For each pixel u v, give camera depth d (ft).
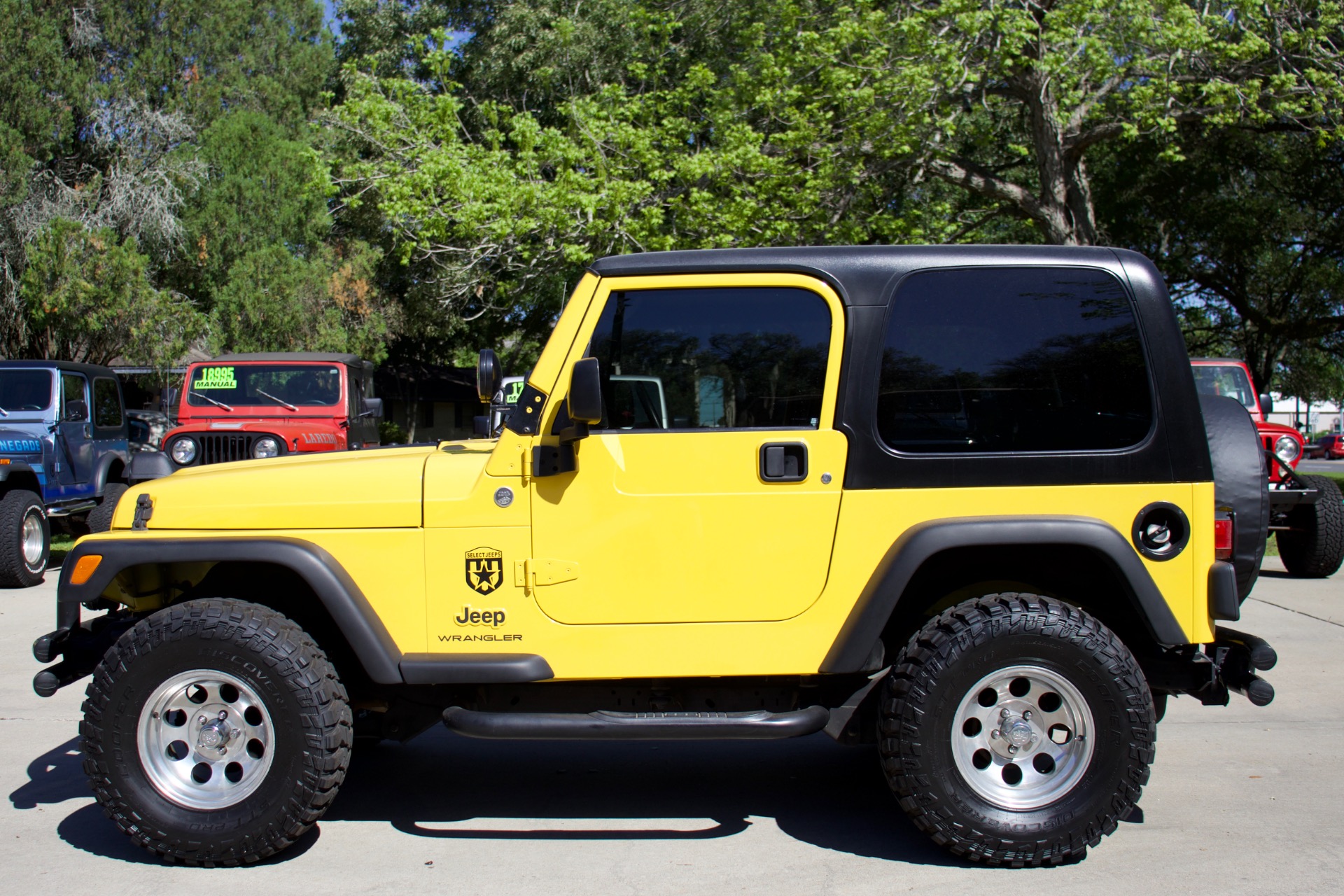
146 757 10.75
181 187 66.64
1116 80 47.03
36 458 31.35
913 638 10.73
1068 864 10.69
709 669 10.81
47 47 60.44
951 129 44.80
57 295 52.90
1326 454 123.03
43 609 26.48
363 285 71.10
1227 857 10.85
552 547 10.84
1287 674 18.86
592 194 46.14
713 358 11.03
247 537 10.94
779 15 48.26
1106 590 11.43
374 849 11.35
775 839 11.55
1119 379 10.81
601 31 66.44
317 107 88.99
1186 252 70.59
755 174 45.37
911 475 10.71
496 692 11.48
